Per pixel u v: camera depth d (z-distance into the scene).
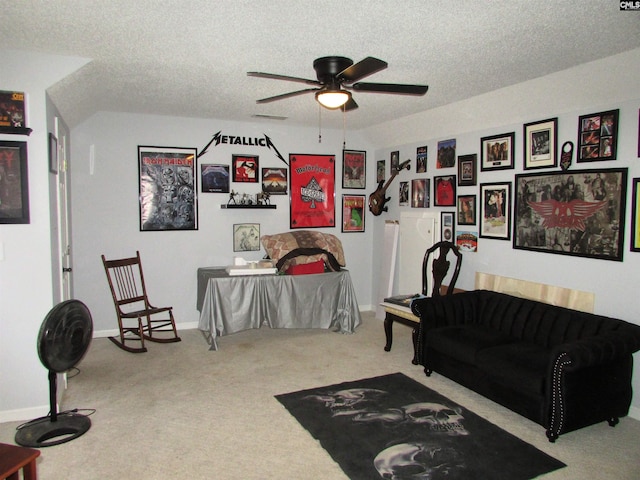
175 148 4.92
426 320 3.66
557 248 3.51
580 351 2.55
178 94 3.87
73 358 2.78
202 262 5.14
